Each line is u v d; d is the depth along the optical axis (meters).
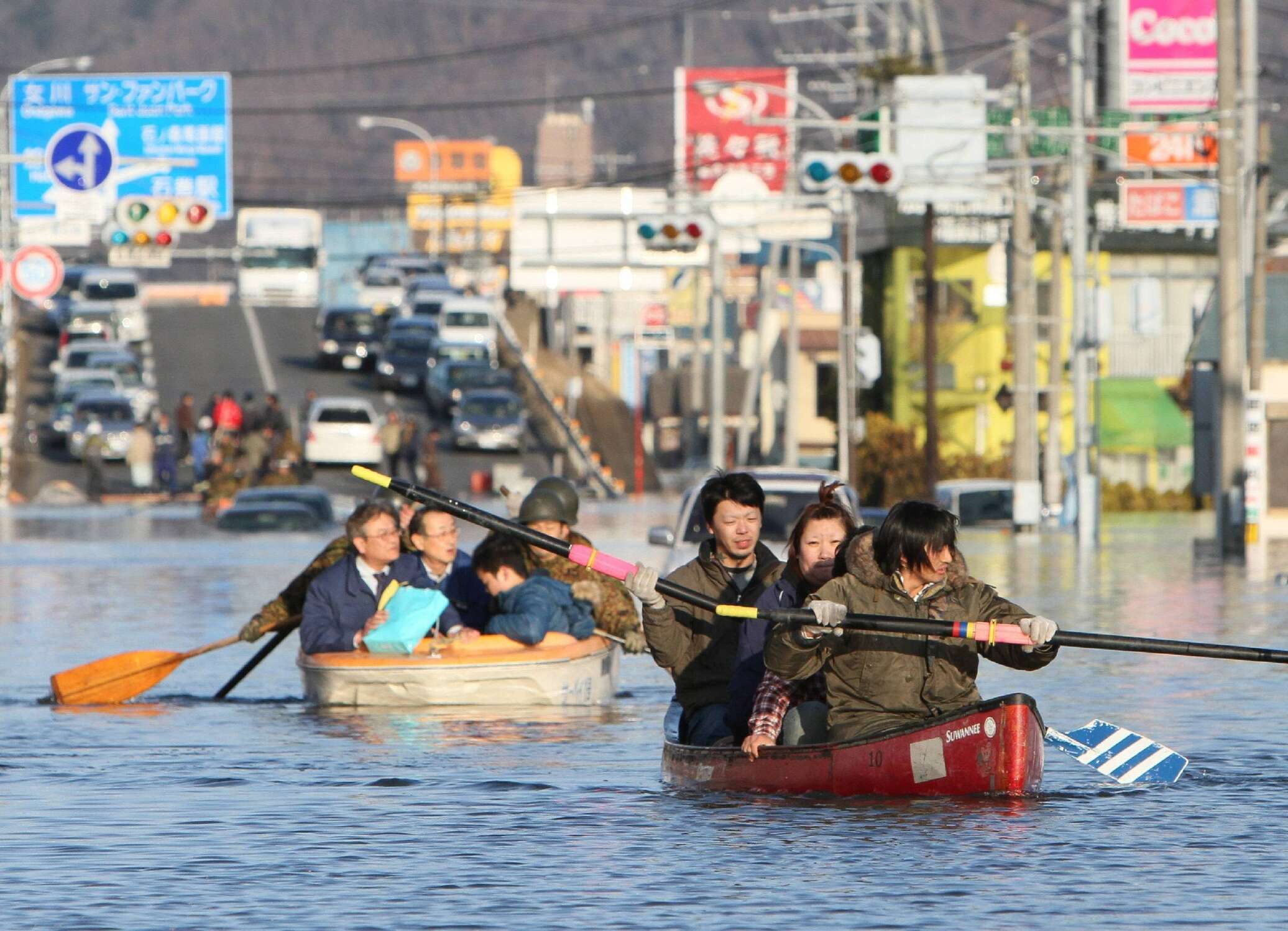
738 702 44.06
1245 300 149.62
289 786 45.00
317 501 182.38
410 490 44.69
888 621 39.81
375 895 33.16
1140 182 161.88
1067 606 97.62
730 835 38.19
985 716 41.12
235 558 139.75
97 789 44.69
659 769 47.38
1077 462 170.62
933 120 155.38
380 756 49.91
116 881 34.38
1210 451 174.62
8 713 59.91
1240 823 39.38
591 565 43.78
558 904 32.38
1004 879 34.12
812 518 42.84
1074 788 43.66
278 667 73.62
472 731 54.72
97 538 166.25
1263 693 62.94
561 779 45.72
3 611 97.19
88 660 75.38
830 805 41.12
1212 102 187.88
